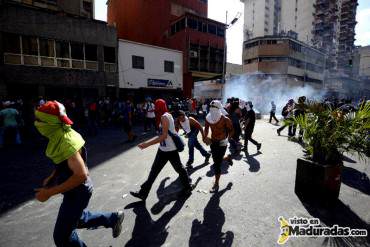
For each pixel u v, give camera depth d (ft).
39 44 53.93
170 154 12.00
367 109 11.85
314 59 157.79
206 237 8.91
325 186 11.57
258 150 23.88
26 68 52.47
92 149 25.22
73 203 6.14
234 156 21.85
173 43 94.12
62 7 69.26
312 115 13.20
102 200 12.28
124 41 67.72
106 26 63.41
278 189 13.64
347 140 11.74
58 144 5.75
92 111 34.86
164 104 12.21
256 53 136.46
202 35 90.58
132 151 24.18
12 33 50.55
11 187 14.26
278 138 31.99
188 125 17.38
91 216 7.16
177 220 10.18
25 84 52.85
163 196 12.74
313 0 213.25
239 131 22.82
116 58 66.13
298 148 25.43
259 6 238.27
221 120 13.34
